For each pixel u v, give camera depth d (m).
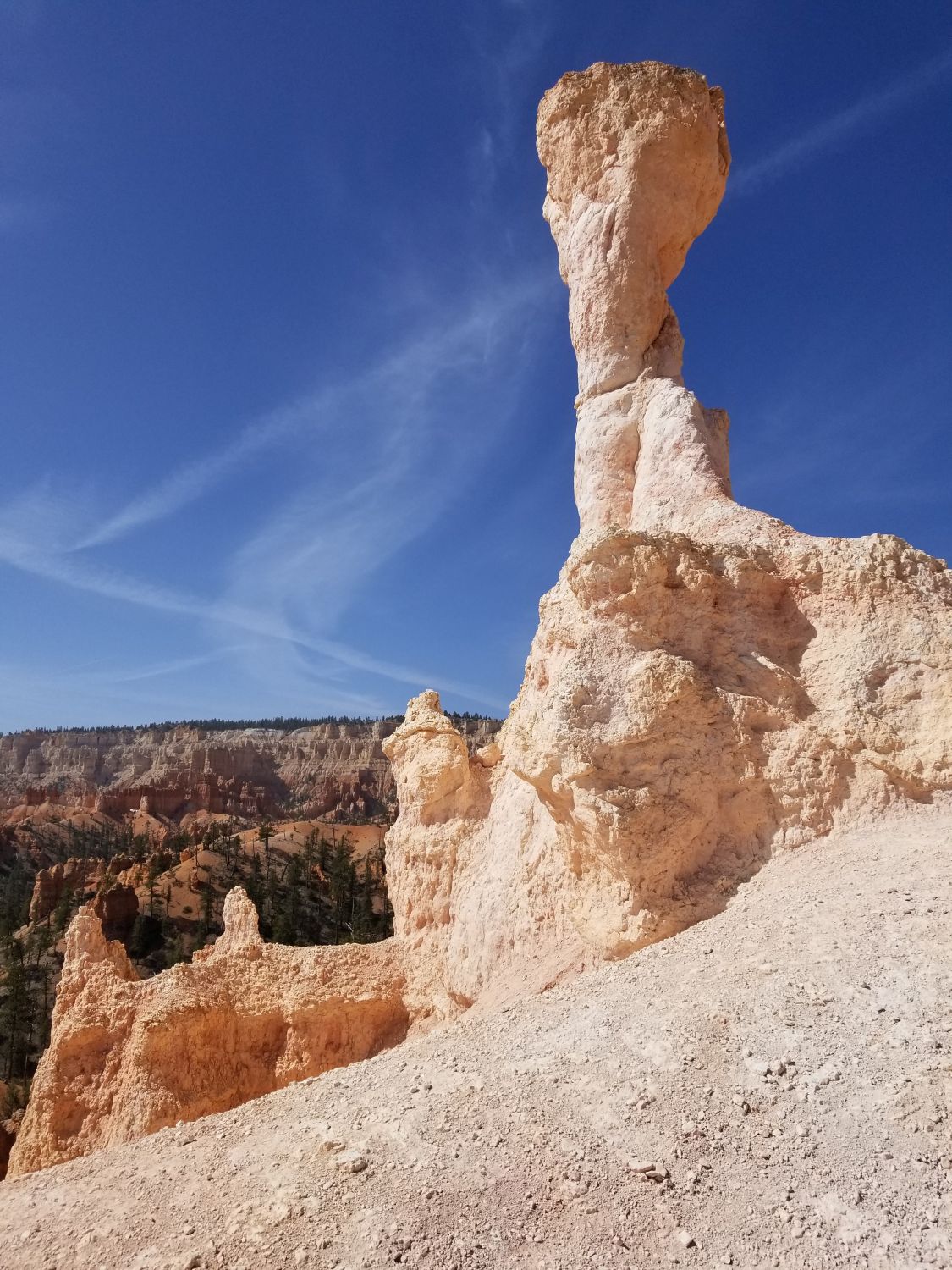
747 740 9.02
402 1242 4.29
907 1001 5.50
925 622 9.09
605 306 14.25
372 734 199.62
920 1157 4.39
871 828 8.37
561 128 14.89
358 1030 13.67
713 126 14.59
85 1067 13.05
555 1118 5.14
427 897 14.18
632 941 8.60
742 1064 5.29
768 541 10.52
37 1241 4.85
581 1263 4.09
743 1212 4.27
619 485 13.57
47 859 112.56
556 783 9.16
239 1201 4.82
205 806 141.50
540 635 12.51
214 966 13.90
